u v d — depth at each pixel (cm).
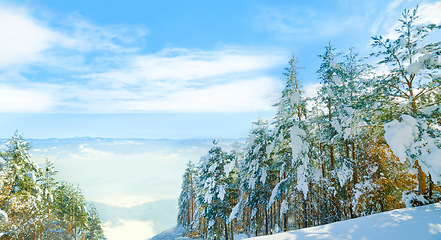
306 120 1684
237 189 2670
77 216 4369
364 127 1537
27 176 2780
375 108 1323
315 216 1587
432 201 1134
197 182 2838
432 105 1180
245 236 2794
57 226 3300
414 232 737
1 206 2431
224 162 2400
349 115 1429
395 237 709
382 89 1320
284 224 1750
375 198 1558
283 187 1728
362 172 1734
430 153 920
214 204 2400
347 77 1586
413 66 1130
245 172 2459
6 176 2552
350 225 824
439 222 813
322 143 1728
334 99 1636
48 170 3162
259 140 2169
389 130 1069
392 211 962
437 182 879
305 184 1516
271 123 1817
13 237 2352
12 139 2794
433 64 1077
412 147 967
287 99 1653
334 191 1563
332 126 1550
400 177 1803
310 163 1633
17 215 2539
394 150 1018
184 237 4291
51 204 3344
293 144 1541
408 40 1200
